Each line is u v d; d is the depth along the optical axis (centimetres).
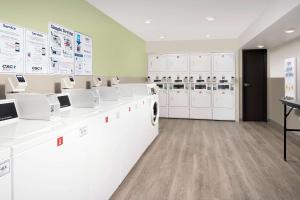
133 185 296
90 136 212
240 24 558
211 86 785
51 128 166
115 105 300
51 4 299
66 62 333
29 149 133
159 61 821
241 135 570
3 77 228
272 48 725
